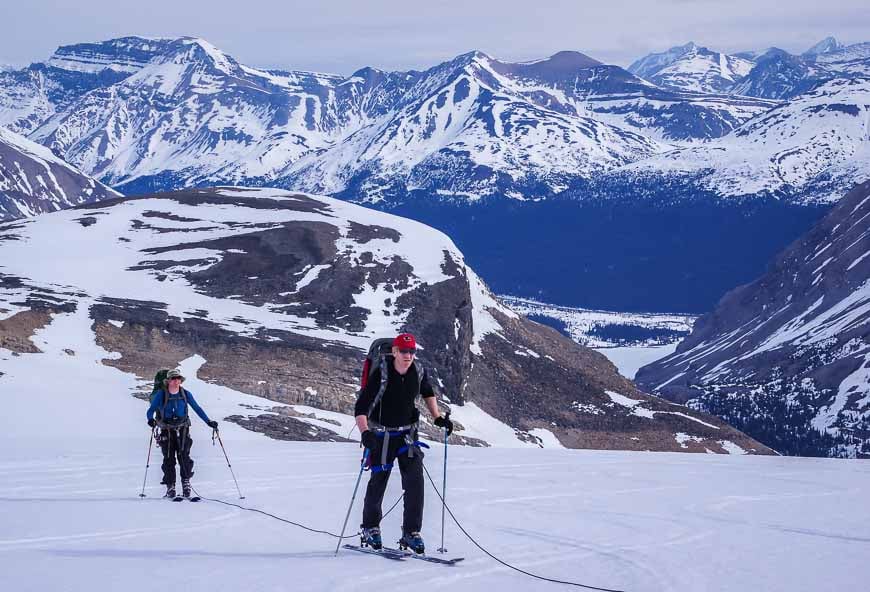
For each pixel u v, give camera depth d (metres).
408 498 10.30
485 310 130.25
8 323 77.69
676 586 8.73
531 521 12.99
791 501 15.39
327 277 109.88
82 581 8.51
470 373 106.69
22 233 119.62
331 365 84.75
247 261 112.44
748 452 107.38
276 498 15.48
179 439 15.70
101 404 56.94
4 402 54.34
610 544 11.10
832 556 10.33
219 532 11.86
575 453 27.77
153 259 112.00
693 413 116.69
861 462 24.31
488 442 85.25
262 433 53.47
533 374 114.75
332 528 12.32
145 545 10.78
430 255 121.62
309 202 147.25
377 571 9.17
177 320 88.06
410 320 103.94
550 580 8.97
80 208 138.25
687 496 15.96
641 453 28.05
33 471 20.16
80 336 79.31
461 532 11.97
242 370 79.38
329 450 26.84
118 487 17.31
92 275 102.94
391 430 10.31
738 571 9.45
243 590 8.15
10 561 9.60
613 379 123.25
